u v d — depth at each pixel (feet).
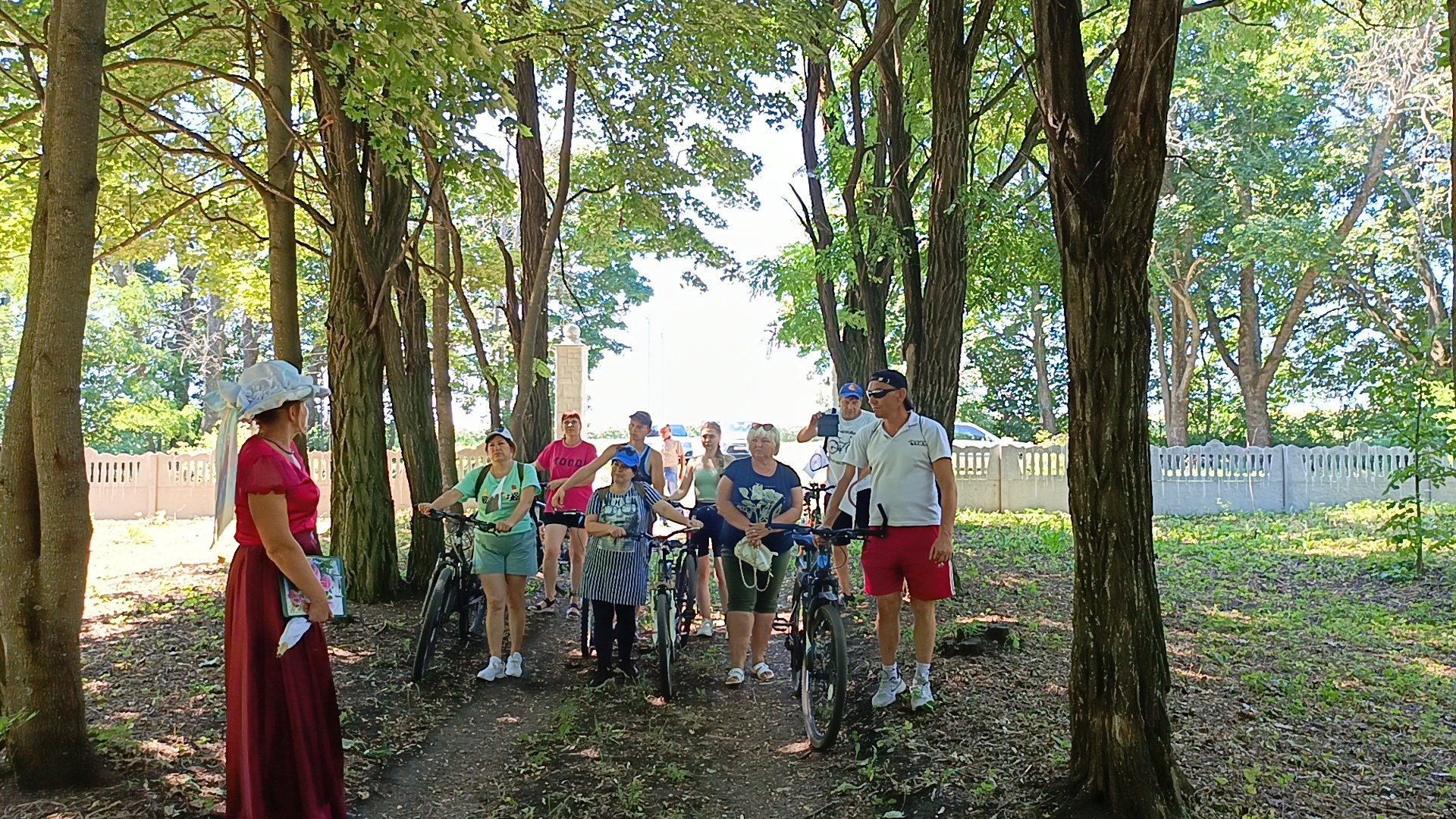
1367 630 25.21
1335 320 97.35
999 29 34.83
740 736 18.74
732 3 32.01
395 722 18.93
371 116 23.03
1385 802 13.65
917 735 16.78
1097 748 13.26
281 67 27.61
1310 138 84.17
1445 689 19.25
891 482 17.70
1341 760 15.29
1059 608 27.40
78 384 14.03
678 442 62.08
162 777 14.57
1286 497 59.62
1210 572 35.17
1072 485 13.52
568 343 63.36
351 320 28.86
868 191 34.96
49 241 13.71
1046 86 13.10
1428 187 74.79
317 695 12.94
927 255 29.53
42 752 13.94
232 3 23.85
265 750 12.35
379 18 19.85
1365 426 60.44
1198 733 16.38
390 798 15.58
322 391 12.87
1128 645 13.01
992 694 18.61
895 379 17.60
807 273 56.34
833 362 38.27
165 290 92.89
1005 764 15.15
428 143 27.04
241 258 52.49
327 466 63.00
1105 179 12.86
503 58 22.09
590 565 22.20
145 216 39.70
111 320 88.38
